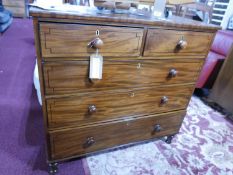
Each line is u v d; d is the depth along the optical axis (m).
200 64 1.05
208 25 0.92
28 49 2.79
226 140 1.42
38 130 1.30
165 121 1.18
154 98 1.04
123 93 0.93
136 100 0.99
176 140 1.37
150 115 1.09
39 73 0.71
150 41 0.83
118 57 0.80
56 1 0.83
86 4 0.97
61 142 0.92
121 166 1.11
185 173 1.11
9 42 3.01
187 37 0.91
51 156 0.94
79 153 1.01
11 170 1.01
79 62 0.74
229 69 1.63
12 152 1.12
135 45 0.80
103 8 0.83
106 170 1.07
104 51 0.76
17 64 2.28
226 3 2.73
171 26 0.83
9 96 1.65
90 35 0.70
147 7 1.21
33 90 1.77
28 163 1.06
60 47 0.68
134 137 1.13
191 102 1.90
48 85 0.75
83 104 0.86
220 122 1.63
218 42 1.96
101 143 1.04
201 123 1.59
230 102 1.65
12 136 1.23
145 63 0.88
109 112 0.95
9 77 1.97
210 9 1.96
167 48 0.89
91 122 0.94
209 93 1.91
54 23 0.64
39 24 0.62
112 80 0.86
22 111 1.48
